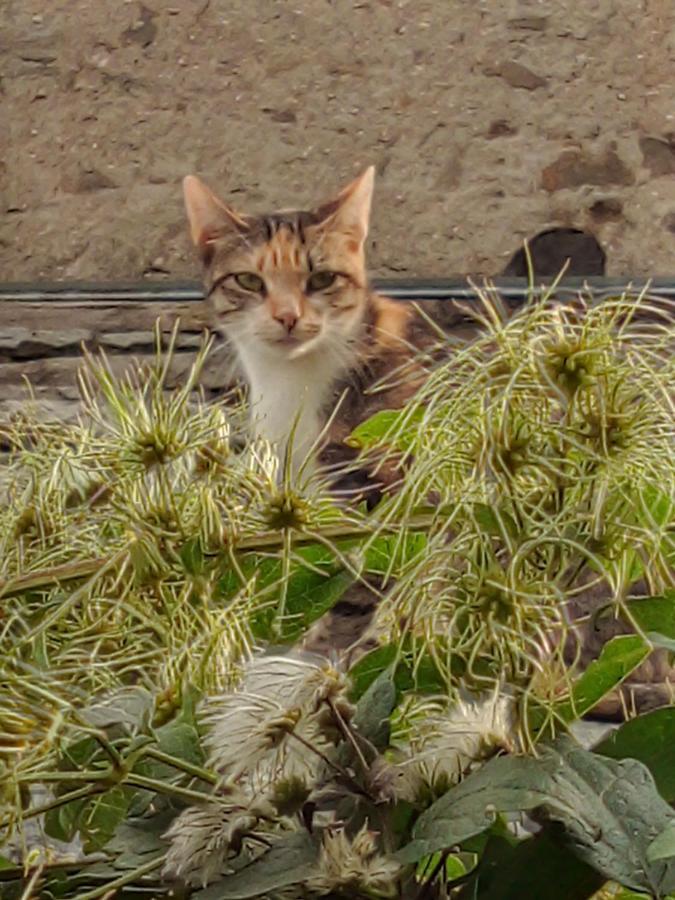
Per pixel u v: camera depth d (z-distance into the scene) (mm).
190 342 1664
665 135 1766
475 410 430
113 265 1771
